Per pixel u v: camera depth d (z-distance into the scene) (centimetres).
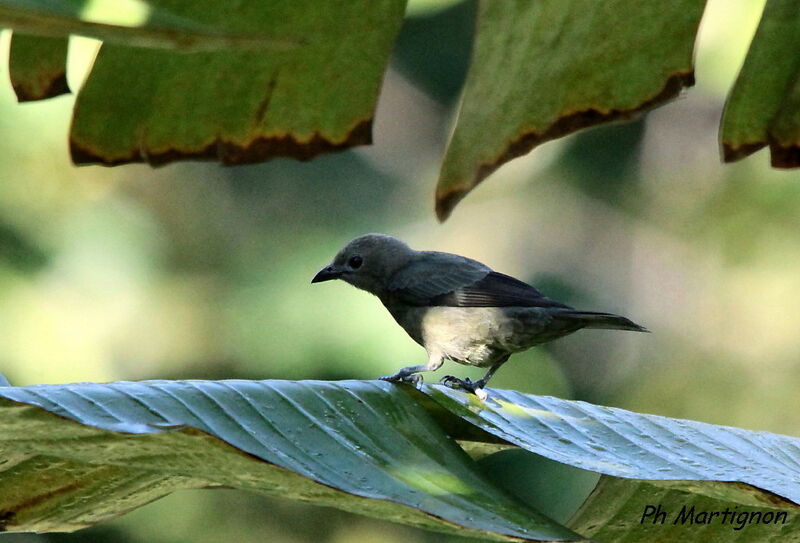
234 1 517
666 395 2203
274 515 2220
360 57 549
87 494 597
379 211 2620
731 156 621
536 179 2594
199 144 566
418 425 536
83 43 1159
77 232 2048
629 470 531
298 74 551
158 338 2116
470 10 2655
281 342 2136
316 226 2488
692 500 629
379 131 2720
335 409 524
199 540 2175
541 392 2144
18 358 1945
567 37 530
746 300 2070
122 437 454
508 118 552
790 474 566
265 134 564
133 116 555
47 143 1956
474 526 438
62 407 446
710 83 1723
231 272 2284
